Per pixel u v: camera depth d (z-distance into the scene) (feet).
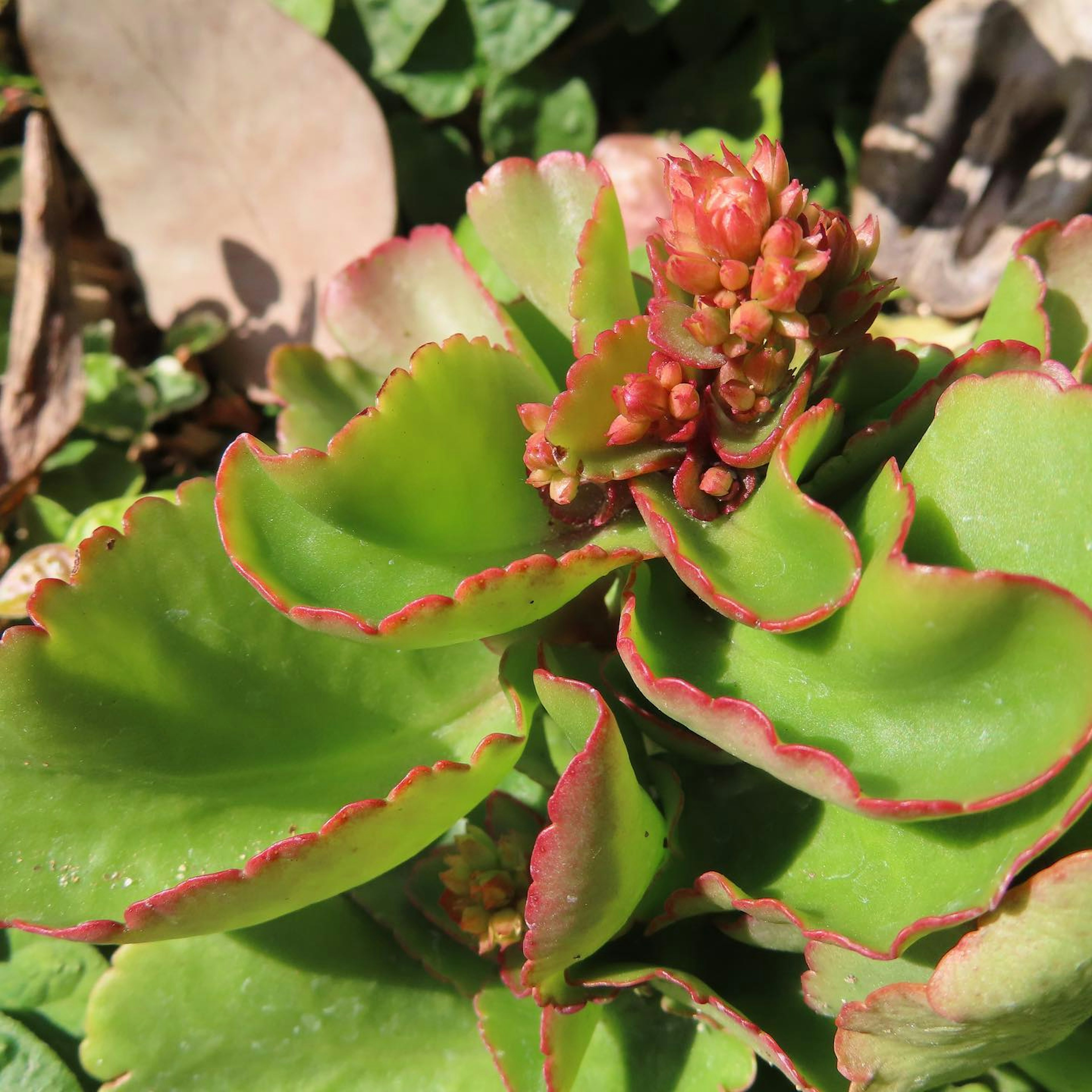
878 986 1.28
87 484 1.67
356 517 1.29
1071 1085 1.33
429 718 1.37
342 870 1.28
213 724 1.34
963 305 1.69
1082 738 1.19
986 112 1.68
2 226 1.75
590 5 1.74
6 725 1.31
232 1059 1.39
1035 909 1.22
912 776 1.23
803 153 1.77
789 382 1.30
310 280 1.68
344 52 1.73
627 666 1.26
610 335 1.28
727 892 1.27
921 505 1.26
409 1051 1.40
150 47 1.65
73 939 1.27
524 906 1.36
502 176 1.39
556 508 1.34
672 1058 1.37
